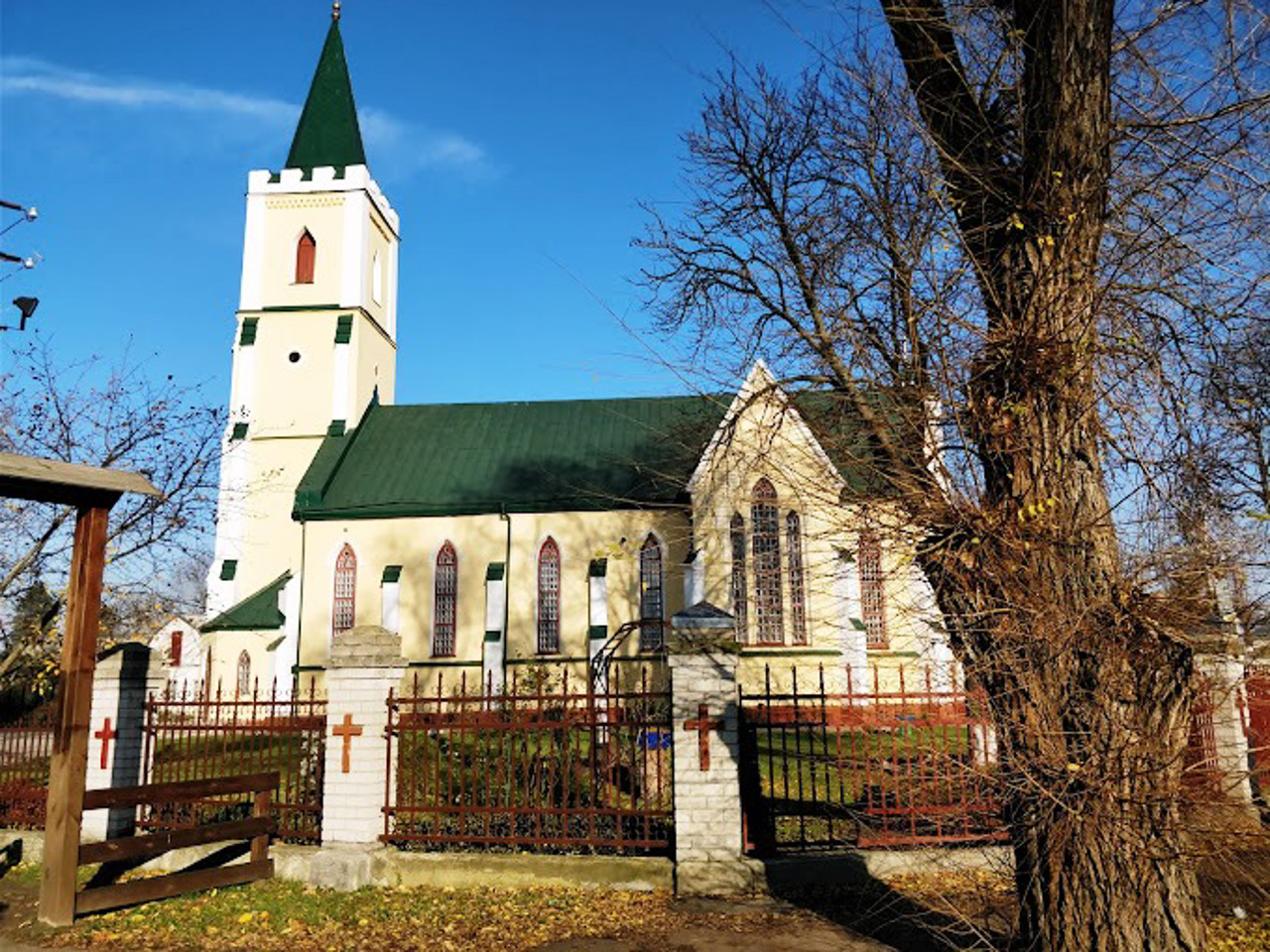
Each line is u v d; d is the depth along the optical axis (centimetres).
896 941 852
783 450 1146
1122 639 581
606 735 1228
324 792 1116
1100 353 634
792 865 1021
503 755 1197
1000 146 718
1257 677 603
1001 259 685
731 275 1698
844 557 765
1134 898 572
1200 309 686
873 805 1152
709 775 1040
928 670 1031
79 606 1018
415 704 1123
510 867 1062
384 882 1079
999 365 646
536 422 3669
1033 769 589
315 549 3334
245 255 3781
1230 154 636
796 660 2748
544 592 3269
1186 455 654
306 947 891
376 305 3988
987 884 917
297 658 3244
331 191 3791
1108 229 677
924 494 652
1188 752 604
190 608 3497
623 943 877
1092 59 637
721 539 2745
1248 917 869
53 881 966
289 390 3666
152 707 1290
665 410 3616
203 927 945
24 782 1321
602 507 3259
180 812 1273
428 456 3559
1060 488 630
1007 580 612
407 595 3284
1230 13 620
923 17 750
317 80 4016
